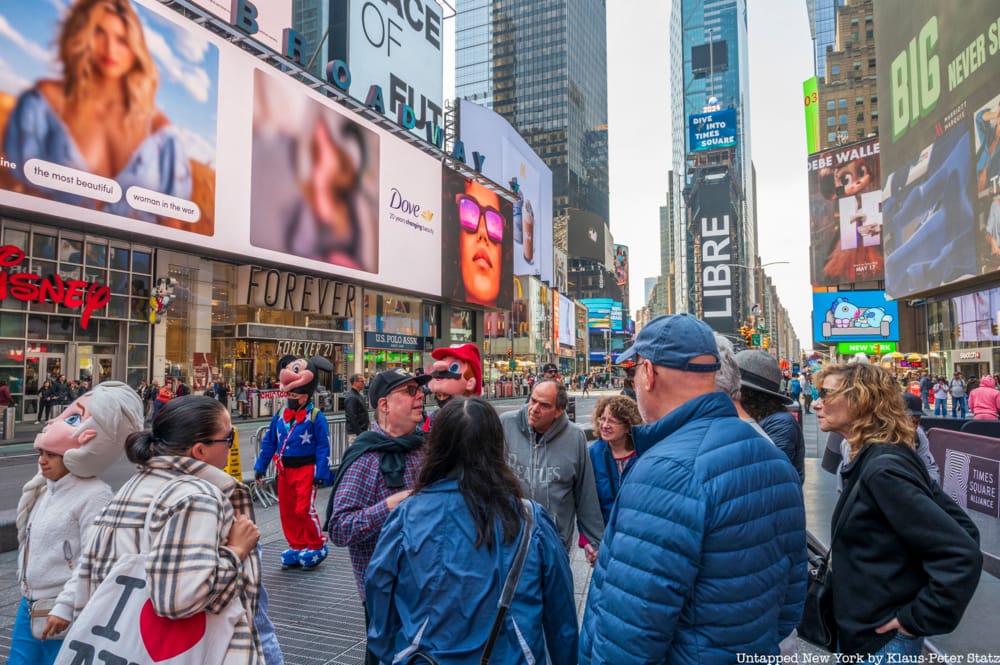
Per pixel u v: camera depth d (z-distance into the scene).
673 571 1.54
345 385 32.41
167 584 1.90
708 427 1.75
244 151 25.31
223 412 2.32
